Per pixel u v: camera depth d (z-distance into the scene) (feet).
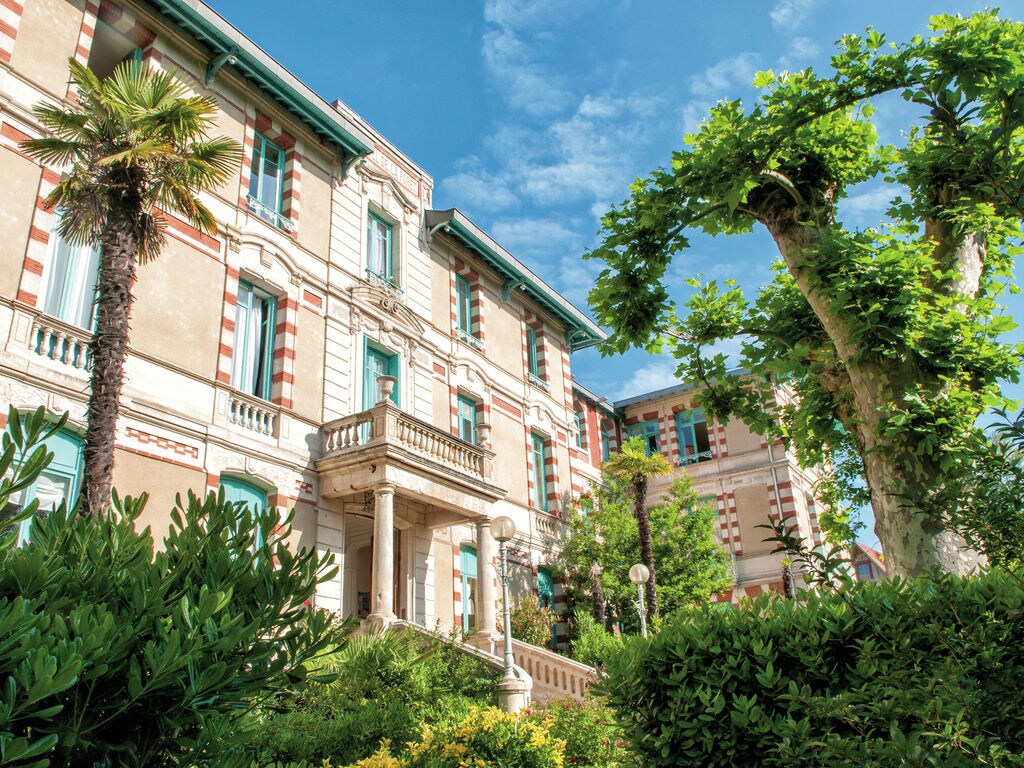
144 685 10.28
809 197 33.78
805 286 32.24
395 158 76.23
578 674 52.54
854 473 45.80
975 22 27.94
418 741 33.06
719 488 108.27
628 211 34.40
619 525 81.87
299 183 62.80
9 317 40.55
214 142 41.11
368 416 55.47
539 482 88.43
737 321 40.32
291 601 13.44
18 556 10.36
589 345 103.19
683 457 114.52
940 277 30.53
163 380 47.83
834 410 34.76
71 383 42.22
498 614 68.44
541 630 66.54
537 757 27.86
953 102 28.66
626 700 17.97
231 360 53.06
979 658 13.08
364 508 59.47
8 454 11.28
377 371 66.95
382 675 40.16
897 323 28.19
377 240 71.61
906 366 28.43
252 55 57.52
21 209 42.68
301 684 13.09
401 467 54.65
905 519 25.93
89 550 11.81
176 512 13.64
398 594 61.93
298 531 53.36
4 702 8.35
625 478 83.46
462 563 69.41
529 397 87.76
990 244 35.40
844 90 29.73
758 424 39.65
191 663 10.26
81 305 45.24
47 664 8.50
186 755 10.77
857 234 31.32
